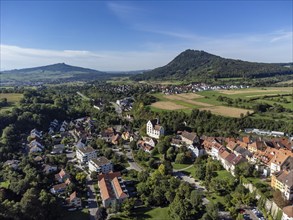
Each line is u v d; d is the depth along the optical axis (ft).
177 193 430.61
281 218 366.43
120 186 448.65
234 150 595.88
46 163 572.92
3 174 491.31
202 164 556.92
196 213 399.44
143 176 496.23
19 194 422.00
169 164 538.88
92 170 546.67
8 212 343.26
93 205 430.61
